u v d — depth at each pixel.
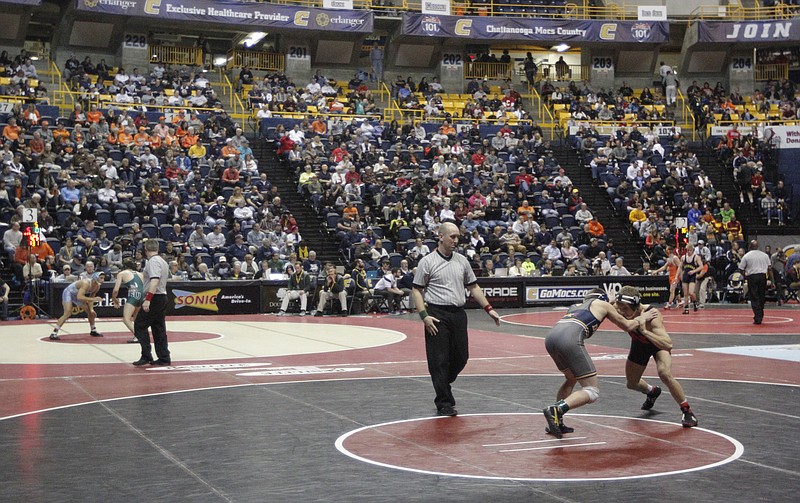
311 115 35.88
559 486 5.81
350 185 29.84
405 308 25.11
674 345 15.46
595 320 7.83
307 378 11.40
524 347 15.38
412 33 40.06
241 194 27.70
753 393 9.98
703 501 5.43
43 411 8.95
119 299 23.08
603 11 44.56
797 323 20.25
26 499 5.61
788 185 35.97
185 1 36.59
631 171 33.94
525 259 27.86
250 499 5.58
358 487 5.85
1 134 28.36
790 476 6.06
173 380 11.25
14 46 36.22
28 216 21.98
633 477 6.04
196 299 23.69
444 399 8.67
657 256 29.61
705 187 33.66
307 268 25.44
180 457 6.80
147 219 25.78
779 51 44.38
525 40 41.34
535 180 32.47
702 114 39.34
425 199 29.75
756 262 19.92
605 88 43.50
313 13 38.62
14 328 19.48
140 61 37.41
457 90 42.25
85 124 30.12
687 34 43.34
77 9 34.66
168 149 29.58
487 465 6.44
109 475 6.23
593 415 8.55
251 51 40.62
